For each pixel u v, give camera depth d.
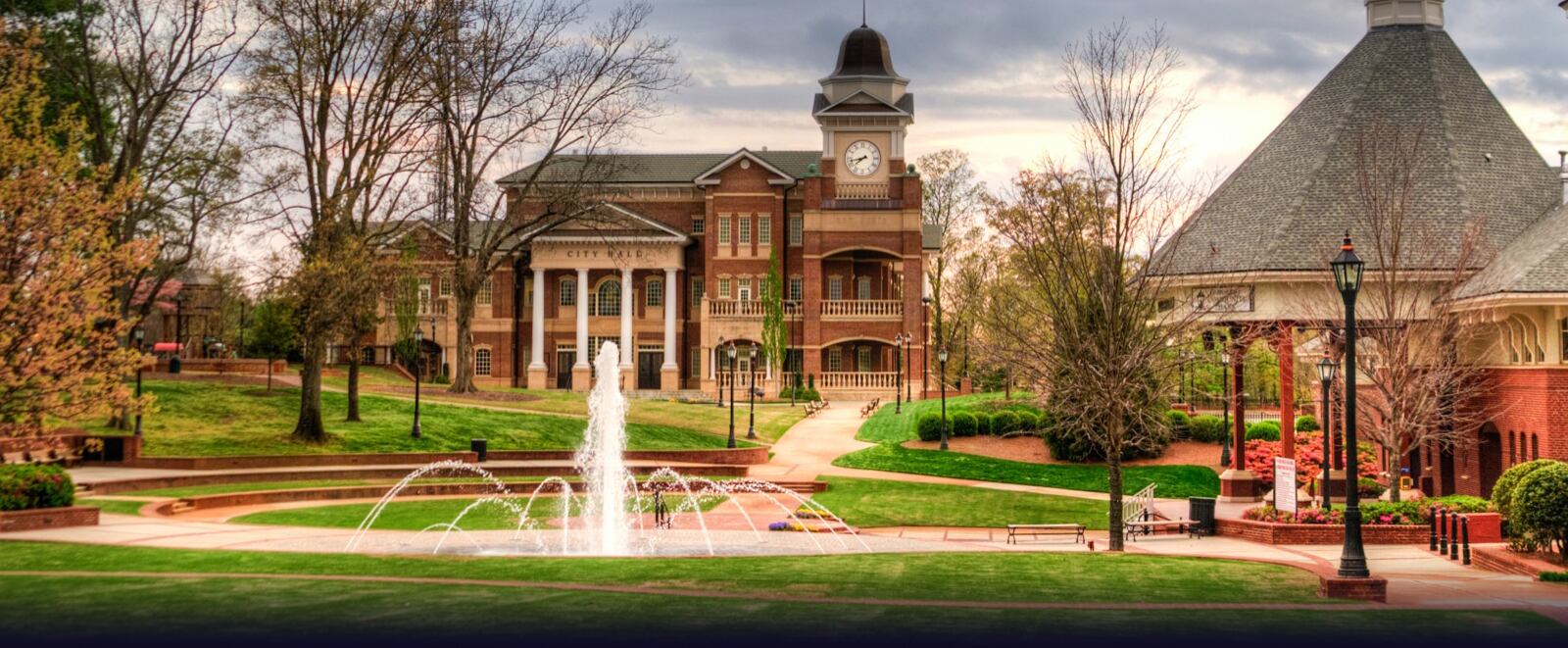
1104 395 29.12
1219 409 68.81
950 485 44.41
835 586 18.61
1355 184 37.03
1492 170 37.38
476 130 60.12
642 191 89.62
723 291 86.69
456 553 26.25
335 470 42.28
